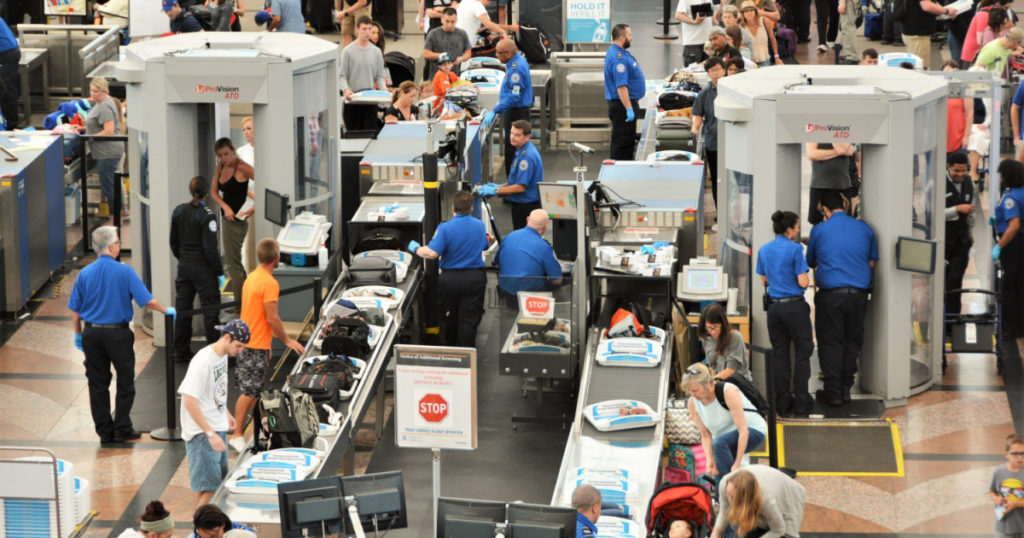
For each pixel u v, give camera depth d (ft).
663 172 98.27
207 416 69.05
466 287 90.12
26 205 101.86
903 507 73.72
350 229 97.35
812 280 103.45
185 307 92.63
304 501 59.31
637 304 86.43
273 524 63.82
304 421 70.08
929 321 87.92
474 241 90.27
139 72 93.81
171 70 92.73
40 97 147.02
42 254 105.70
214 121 102.68
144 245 98.17
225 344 69.15
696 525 62.75
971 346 89.61
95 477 77.71
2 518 65.51
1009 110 96.89
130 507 74.38
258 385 79.15
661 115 125.90
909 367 86.28
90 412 86.22
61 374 91.81
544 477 78.13
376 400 83.61
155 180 94.53
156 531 59.98
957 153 92.43
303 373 76.28
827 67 92.94
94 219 116.88
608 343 83.51
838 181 96.73
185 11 149.07
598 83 140.36
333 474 69.62
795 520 60.03
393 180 103.55
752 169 85.35
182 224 91.56
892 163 83.41
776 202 84.94
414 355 58.49
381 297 89.04
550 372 83.56
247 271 97.09
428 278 91.35
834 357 84.84
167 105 93.66
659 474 72.74
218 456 69.56
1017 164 90.74
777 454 77.51
